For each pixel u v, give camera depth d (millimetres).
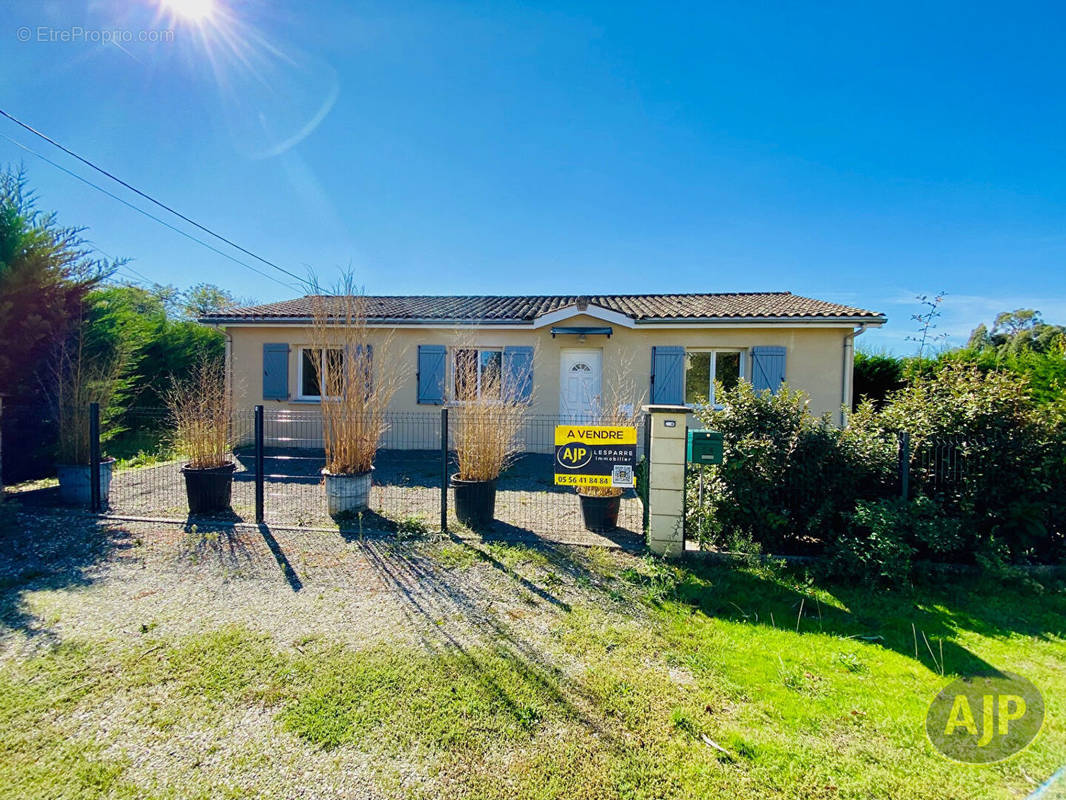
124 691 2535
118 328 9250
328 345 6172
